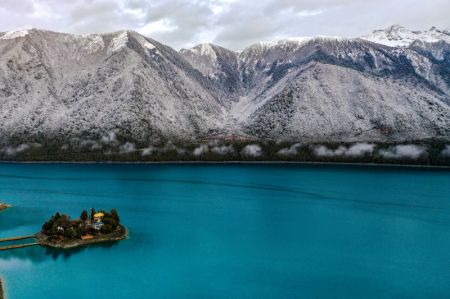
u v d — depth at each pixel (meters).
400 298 89.62
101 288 92.38
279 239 125.06
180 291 91.69
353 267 104.69
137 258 108.81
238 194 197.50
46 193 198.00
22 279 96.00
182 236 127.12
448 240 125.31
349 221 146.88
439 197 187.12
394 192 199.00
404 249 117.38
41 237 121.00
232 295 90.25
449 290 93.19
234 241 123.44
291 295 90.44
